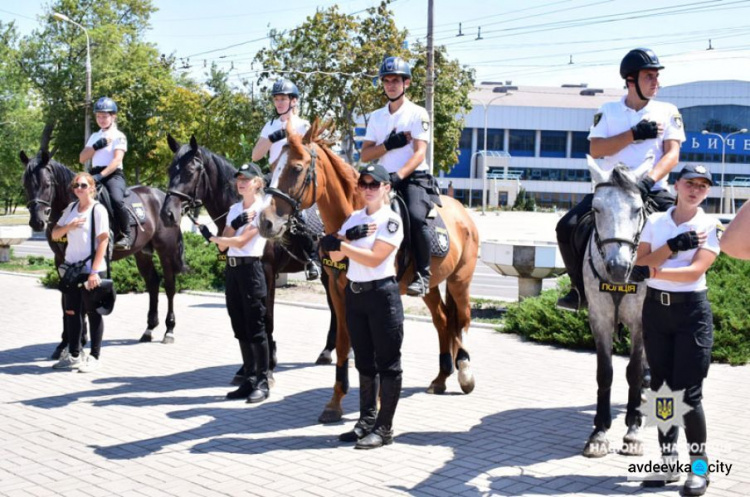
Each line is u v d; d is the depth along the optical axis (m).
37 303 14.21
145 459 5.62
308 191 5.93
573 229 6.17
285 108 7.98
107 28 43.88
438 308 7.65
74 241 8.34
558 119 93.44
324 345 10.29
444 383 7.66
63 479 5.18
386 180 5.71
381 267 5.75
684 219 4.93
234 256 7.23
